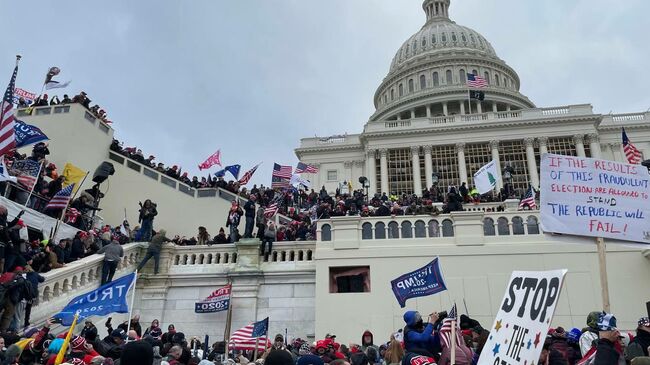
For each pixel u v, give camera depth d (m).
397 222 18.06
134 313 17.83
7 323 11.19
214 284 18.19
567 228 7.94
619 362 5.58
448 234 17.72
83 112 26.31
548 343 7.43
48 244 15.02
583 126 56.59
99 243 17.91
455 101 77.62
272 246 18.78
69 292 14.50
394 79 89.12
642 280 15.97
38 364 7.98
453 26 92.88
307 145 65.25
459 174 57.19
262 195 27.75
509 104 76.81
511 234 17.38
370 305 16.81
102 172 22.14
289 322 17.36
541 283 4.53
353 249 17.70
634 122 58.31
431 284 12.56
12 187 17.41
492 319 16.28
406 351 6.75
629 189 8.11
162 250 18.89
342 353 9.55
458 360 6.22
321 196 31.34
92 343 8.60
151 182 27.66
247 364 9.59
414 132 59.25
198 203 27.17
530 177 55.34
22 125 19.19
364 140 61.16
